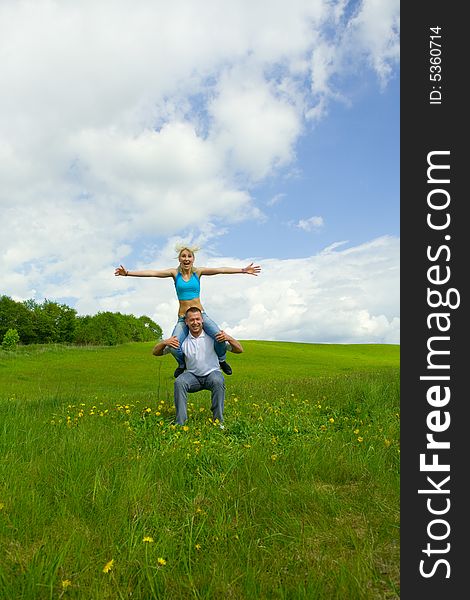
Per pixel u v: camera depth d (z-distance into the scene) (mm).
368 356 67125
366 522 4191
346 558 3615
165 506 4559
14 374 34500
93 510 4379
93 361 45406
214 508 4445
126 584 3252
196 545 3709
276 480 5125
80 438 6441
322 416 9484
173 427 7793
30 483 4859
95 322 94375
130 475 5004
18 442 6469
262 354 55219
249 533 4008
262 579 3303
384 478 5211
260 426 8141
